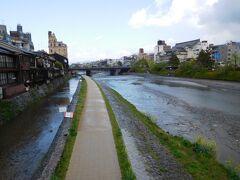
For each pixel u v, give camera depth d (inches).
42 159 598.2
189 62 3907.5
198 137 725.3
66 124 804.6
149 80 3516.2
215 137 783.7
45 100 1512.1
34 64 1791.3
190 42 5876.0
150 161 506.3
